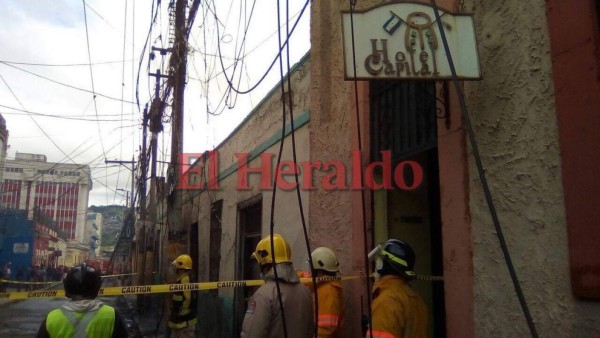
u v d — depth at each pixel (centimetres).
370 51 263
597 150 203
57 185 5269
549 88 235
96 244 8519
